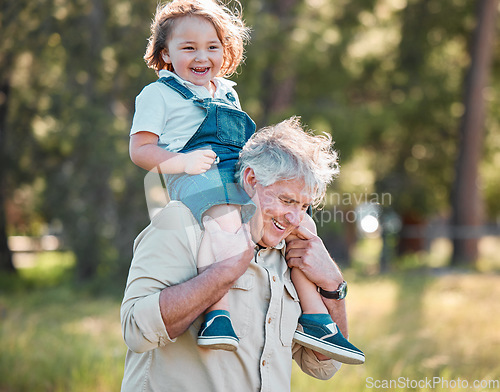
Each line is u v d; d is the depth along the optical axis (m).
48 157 24.14
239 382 3.31
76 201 22.33
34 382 8.95
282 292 3.46
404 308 14.98
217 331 3.17
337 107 25.48
